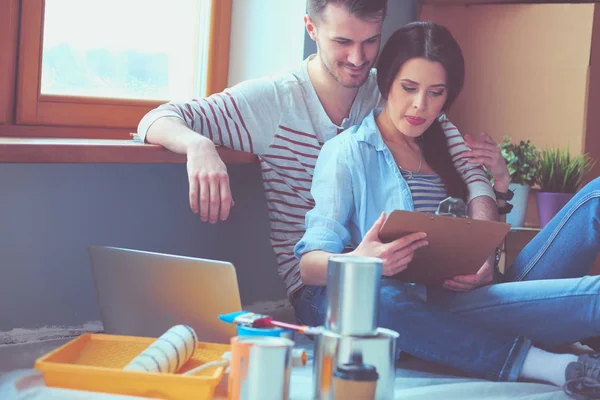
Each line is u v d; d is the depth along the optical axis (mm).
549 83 2955
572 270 2066
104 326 2035
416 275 1960
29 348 1999
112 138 2480
